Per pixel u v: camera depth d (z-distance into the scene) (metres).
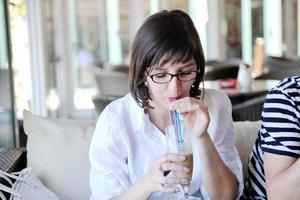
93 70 6.37
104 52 6.79
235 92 3.33
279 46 7.45
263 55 7.01
